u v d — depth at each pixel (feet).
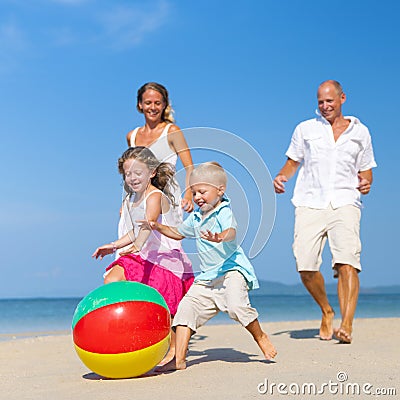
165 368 14.75
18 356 20.22
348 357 16.46
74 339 13.64
